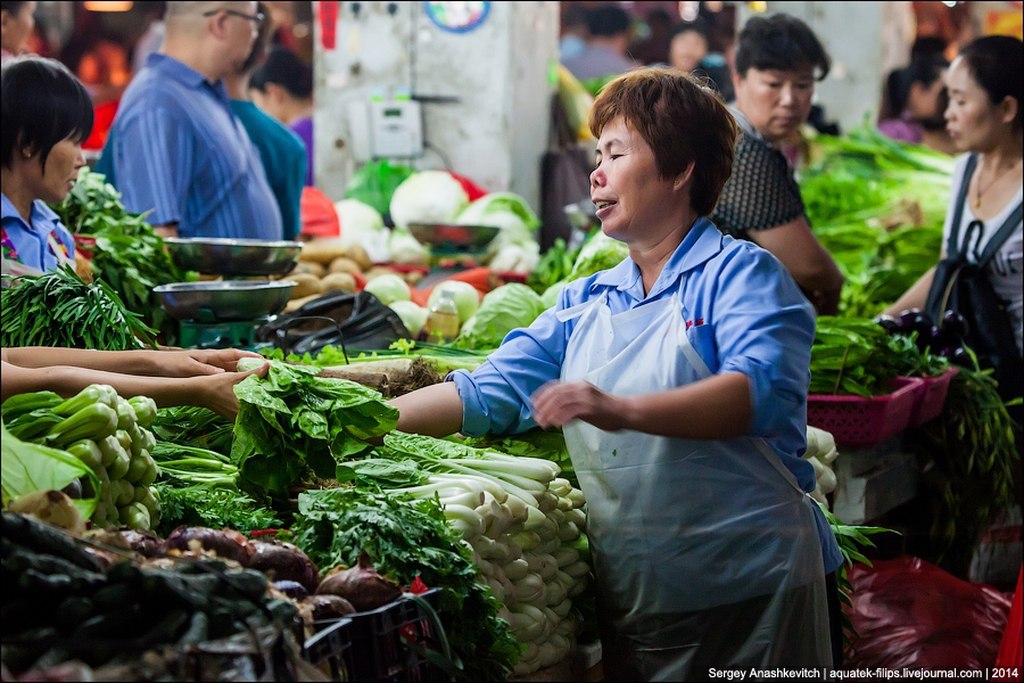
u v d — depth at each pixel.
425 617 1.93
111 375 2.38
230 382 2.45
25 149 3.28
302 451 2.38
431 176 5.95
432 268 5.33
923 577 3.74
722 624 2.34
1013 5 9.47
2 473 1.91
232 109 5.25
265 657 1.57
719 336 2.25
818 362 3.89
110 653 1.53
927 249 6.50
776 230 4.30
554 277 5.06
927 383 4.21
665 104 2.36
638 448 2.35
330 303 3.92
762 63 4.46
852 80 8.71
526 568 2.39
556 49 7.11
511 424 2.73
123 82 8.23
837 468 3.90
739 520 2.31
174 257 3.93
